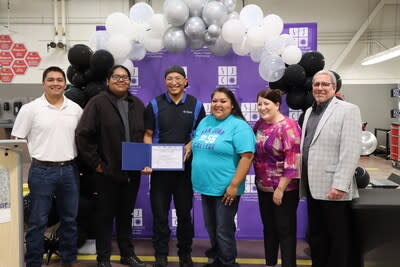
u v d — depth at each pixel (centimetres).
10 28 825
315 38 311
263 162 218
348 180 195
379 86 904
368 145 326
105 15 814
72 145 238
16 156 174
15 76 840
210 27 268
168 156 233
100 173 237
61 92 233
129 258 258
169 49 278
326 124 205
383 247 205
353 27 841
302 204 321
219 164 215
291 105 288
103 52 263
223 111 217
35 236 232
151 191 249
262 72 279
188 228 251
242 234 327
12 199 174
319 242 226
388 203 205
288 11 825
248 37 276
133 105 245
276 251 230
